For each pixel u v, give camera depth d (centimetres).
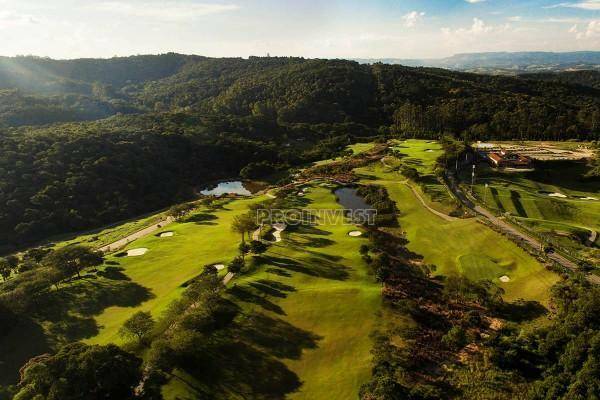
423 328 5047
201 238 8206
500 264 6406
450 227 7925
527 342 4462
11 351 5131
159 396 3988
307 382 4231
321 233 8056
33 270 6662
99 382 3641
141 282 6588
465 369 4334
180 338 4294
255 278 6109
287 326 5056
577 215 8931
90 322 5653
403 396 3803
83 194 12112
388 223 8750
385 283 5959
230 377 4281
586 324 4356
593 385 3509
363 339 4838
